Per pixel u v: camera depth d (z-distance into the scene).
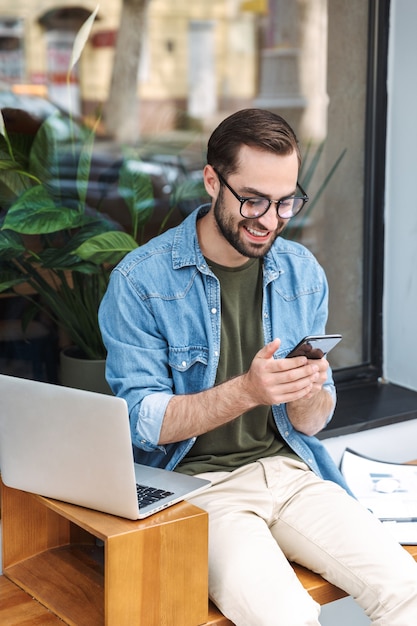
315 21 2.90
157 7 2.72
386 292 3.14
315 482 2.15
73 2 2.60
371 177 3.08
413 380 3.09
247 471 2.12
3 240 2.41
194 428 1.96
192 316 2.09
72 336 2.61
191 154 2.83
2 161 2.44
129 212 2.71
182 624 1.85
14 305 2.62
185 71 2.79
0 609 1.99
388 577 1.90
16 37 2.55
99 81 2.68
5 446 1.98
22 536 2.17
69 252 2.48
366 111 3.04
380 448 2.80
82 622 1.92
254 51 2.86
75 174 2.62
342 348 3.14
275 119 2.00
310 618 1.80
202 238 2.12
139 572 1.78
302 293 2.21
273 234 2.02
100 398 1.77
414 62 2.95
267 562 1.88
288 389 1.88
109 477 1.80
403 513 2.35
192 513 1.84
